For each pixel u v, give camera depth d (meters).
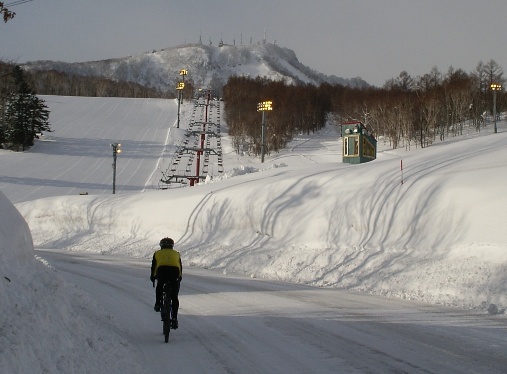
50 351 7.03
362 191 24.81
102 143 110.38
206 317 13.63
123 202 42.47
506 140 27.88
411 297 15.76
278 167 43.12
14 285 7.80
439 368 8.52
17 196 67.56
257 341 10.91
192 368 9.14
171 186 75.56
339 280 19.55
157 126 135.00
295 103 157.38
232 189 33.62
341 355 9.56
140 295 17.64
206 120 149.62
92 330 9.44
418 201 21.12
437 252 18.53
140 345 10.82
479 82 130.88
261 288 18.42
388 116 106.00
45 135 114.38
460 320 12.20
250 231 29.59
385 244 21.12
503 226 17.00
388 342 10.31
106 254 34.53
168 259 11.65
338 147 111.00
